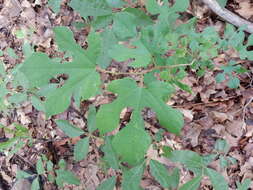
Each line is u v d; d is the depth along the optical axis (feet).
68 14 10.59
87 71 3.30
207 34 5.06
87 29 9.99
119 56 3.44
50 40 10.78
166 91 3.19
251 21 8.50
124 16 4.50
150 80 4.55
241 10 8.66
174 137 8.26
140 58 3.45
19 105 9.87
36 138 9.48
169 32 4.51
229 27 5.46
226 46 5.44
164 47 4.51
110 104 3.13
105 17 5.70
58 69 3.28
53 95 3.24
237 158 7.76
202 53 4.84
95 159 8.73
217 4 7.75
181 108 8.50
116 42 5.32
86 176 8.71
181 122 3.14
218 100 8.38
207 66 5.11
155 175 4.75
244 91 8.19
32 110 9.88
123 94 3.17
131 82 3.22
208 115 8.34
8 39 11.35
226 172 7.63
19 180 9.18
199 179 4.31
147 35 3.54
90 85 3.27
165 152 4.64
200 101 8.51
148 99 3.18
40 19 11.08
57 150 9.39
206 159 4.56
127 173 4.63
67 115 9.55
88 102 9.39
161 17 4.91
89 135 6.07
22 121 9.91
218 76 5.88
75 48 3.31
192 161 4.46
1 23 11.64
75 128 6.13
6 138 10.05
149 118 8.63
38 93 6.33
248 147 7.85
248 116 8.09
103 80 9.05
